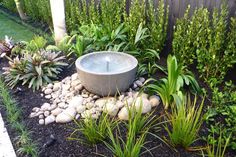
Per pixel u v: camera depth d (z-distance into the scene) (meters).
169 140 2.14
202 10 3.00
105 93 2.73
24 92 3.08
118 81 2.64
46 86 3.12
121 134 2.23
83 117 2.50
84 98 2.80
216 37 2.80
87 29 4.10
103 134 2.17
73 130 2.35
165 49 3.81
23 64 3.27
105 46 3.73
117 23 4.01
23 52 3.91
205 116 2.29
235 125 2.20
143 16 3.66
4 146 2.21
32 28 5.97
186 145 2.03
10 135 2.35
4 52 4.12
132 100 2.57
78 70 2.75
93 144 2.14
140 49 3.68
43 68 3.27
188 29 3.14
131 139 1.88
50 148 2.15
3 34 5.65
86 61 2.95
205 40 3.01
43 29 5.92
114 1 4.11
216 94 2.60
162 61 3.72
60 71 3.48
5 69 3.43
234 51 2.76
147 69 3.33
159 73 3.30
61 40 4.10
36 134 2.33
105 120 2.16
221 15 2.76
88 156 2.04
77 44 3.70
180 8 3.40
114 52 3.12
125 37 3.75
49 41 4.84
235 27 2.74
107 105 2.54
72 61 3.77
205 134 2.21
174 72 2.42
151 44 3.62
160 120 2.39
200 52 3.03
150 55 3.49
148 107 2.51
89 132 2.11
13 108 2.68
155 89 2.67
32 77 3.24
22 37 5.41
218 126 2.30
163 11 3.40
